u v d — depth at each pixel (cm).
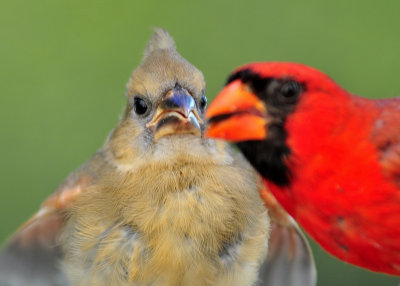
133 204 214
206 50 232
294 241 216
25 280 215
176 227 213
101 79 232
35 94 232
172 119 214
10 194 229
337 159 210
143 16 234
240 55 232
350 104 210
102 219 214
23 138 230
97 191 214
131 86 214
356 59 232
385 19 233
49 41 234
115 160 215
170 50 215
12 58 233
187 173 214
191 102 213
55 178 229
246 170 215
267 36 233
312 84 210
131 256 214
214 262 214
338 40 233
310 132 210
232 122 210
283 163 211
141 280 214
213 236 214
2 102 231
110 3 235
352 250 212
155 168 214
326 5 233
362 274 224
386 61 232
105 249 214
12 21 234
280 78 210
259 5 233
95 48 234
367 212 211
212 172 214
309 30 232
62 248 215
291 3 233
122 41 234
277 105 210
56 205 215
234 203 214
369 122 210
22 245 215
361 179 210
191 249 213
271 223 216
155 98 214
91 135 230
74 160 230
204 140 214
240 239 214
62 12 235
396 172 210
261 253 215
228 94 210
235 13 233
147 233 213
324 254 224
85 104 231
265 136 210
